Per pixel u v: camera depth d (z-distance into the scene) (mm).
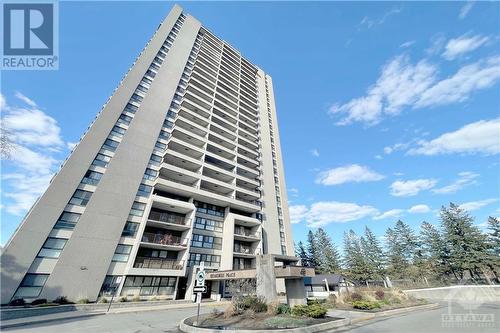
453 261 50750
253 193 48906
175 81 48781
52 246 25578
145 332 12664
